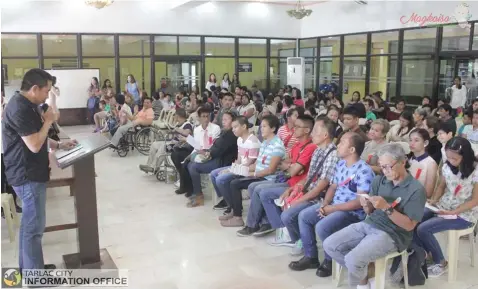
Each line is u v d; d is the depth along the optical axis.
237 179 4.07
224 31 12.38
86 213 3.11
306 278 3.05
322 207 3.03
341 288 2.91
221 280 3.05
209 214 4.44
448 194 3.07
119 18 11.33
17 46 10.59
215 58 12.46
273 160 3.84
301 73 12.60
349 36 11.34
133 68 11.77
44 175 2.75
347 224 2.96
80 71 11.18
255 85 13.06
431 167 3.21
